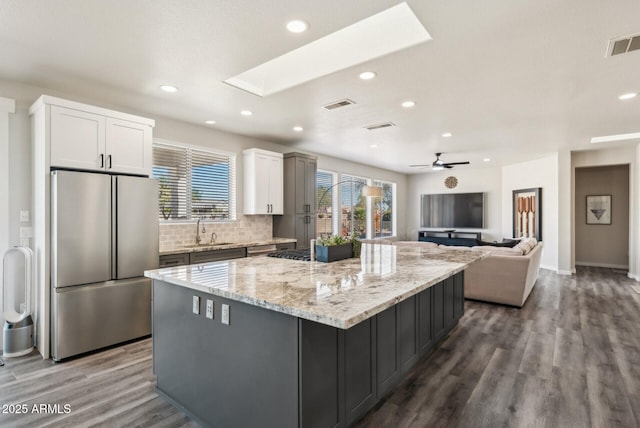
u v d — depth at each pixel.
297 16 2.03
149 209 3.38
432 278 2.00
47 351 2.86
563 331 3.49
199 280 1.96
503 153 6.82
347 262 2.65
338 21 2.09
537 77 2.96
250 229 5.25
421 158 7.44
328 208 7.29
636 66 2.73
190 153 4.51
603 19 2.06
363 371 1.96
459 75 2.91
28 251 2.98
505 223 8.59
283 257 2.91
